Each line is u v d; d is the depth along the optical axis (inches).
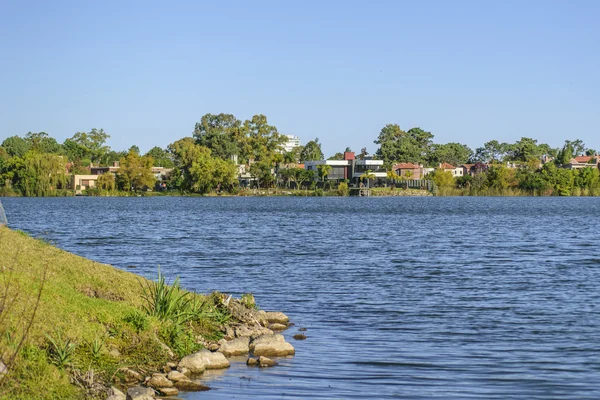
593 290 1263.5
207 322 868.6
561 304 1115.3
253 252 1967.3
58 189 7258.9
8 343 590.2
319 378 698.2
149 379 652.7
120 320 741.9
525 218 4013.3
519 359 768.3
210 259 1769.2
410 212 4734.3
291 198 7800.2
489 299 1160.2
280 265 1638.8
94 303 762.2
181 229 2974.9
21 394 547.2
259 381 686.5
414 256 1878.7
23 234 1002.1
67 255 963.3
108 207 5206.7
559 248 2158.0
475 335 887.1
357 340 858.8
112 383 629.0
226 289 1259.8
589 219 3900.1
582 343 842.8
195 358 721.0
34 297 697.6
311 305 1099.9
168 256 1841.8
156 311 808.3
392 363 753.0
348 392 653.3
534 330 916.6
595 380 692.7
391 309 1066.1
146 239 2425.0
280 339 805.2
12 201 6254.9
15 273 759.1
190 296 933.2
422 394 648.4
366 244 2273.6
